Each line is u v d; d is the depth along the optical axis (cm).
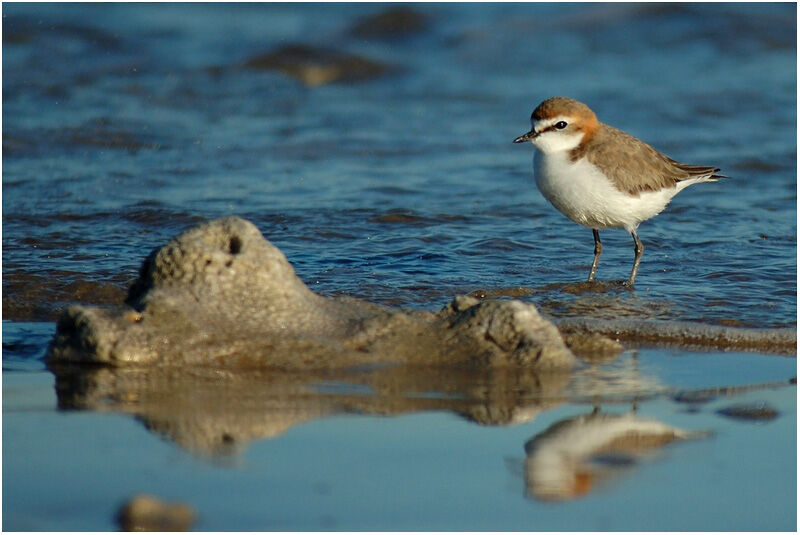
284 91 2273
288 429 756
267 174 1712
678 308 1108
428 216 1490
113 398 811
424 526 619
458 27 2719
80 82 2258
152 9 2875
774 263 1288
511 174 1733
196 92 2233
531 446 731
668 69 2439
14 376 859
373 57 2469
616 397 834
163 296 888
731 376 892
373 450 720
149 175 1686
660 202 1252
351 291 1150
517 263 1295
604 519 632
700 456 717
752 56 2536
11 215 1442
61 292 1119
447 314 944
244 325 891
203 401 806
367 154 1841
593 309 1105
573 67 2464
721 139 1930
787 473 690
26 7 2783
